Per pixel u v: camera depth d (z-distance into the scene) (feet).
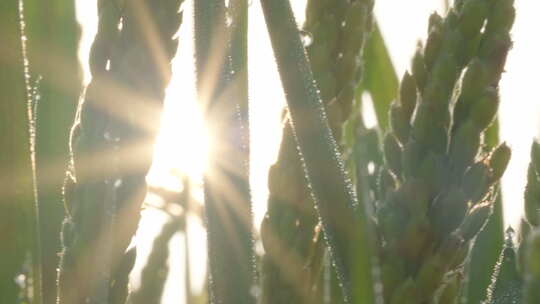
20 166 0.84
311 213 0.95
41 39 0.94
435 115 0.83
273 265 0.95
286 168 0.95
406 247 0.81
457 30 0.85
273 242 0.95
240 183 0.78
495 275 0.87
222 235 0.77
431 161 0.82
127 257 0.79
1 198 0.84
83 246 0.77
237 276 0.77
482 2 0.84
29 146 0.84
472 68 0.84
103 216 0.77
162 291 1.35
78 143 0.77
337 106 0.96
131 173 0.79
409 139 0.83
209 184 0.78
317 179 0.77
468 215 0.82
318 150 0.77
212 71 0.78
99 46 0.78
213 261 0.77
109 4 0.78
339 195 0.77
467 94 0.84
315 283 0.95
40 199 0.87
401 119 0.85
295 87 0.78
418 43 0.86
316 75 0.96
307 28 0.97
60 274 0.77
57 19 0.95
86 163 0.77
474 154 0.83
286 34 0.78
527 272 0.62
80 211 0.77
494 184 0.84
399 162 0.84
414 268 0.81
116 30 0.78
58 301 0.77
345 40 0.97
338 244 0.76
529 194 0.88
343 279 0.76
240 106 0.79
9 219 0.84
